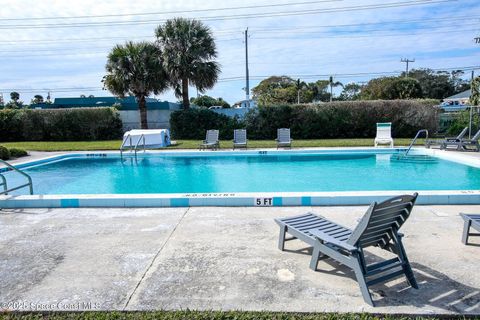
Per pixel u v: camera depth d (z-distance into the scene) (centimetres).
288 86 5269
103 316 262
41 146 1675
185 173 1095
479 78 1812
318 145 1481
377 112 1908
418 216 487
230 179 993
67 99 3931
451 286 297
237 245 399
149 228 463
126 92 2016
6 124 2122
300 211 529
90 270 342
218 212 530
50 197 584
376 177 960
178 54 1912
